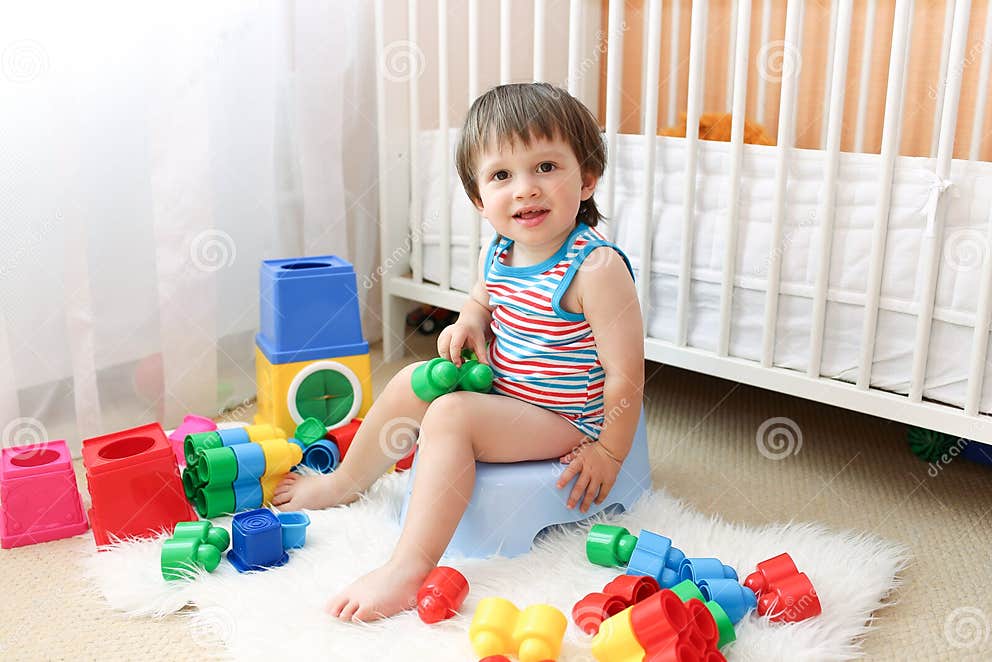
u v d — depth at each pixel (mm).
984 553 1190
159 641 987
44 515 1204
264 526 1098
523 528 1139
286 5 1709
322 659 922
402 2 1812
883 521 1281
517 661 922
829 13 1966
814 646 943
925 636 1009
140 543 1150
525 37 2152
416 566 1033
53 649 973
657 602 880
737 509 1314
